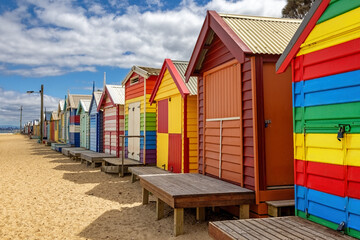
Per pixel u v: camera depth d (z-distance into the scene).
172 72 9.50
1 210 7.14
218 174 6.72
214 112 6.91
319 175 3.90
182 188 5.64
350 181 3.48
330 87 3.74
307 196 4.08
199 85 7.75
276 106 5.63
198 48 7.06
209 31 6.69
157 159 11.31
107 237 5.41
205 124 7.34
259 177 5.38
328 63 3.78
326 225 3.81
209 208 6.92
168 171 9.83
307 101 4.08
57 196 8.52
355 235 3.41
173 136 9.74
